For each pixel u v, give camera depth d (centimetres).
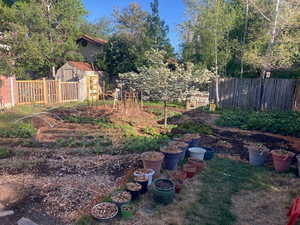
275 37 1148
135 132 729
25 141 600
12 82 1125
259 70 1477
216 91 1365
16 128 691
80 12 1977
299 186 423
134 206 338
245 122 904
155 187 355
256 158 512
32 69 1800
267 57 1159
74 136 660
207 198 376
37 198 345
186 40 1664
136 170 415
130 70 1762
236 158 566
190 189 403
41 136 656
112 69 1855
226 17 1340
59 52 1756
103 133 696
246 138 728
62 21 1770
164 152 457
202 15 1403
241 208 353
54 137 650
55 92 1354
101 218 294
